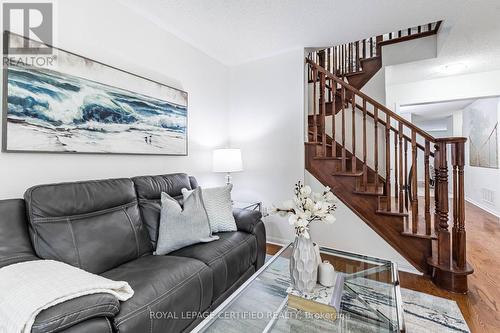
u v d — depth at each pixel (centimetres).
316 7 221
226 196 223
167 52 256
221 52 311
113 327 97
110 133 199
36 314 81
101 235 146
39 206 132
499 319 166
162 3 214
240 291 139
